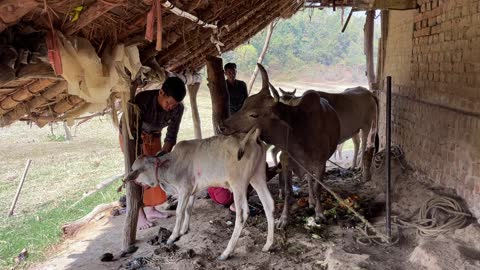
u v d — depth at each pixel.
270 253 4.02
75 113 3.98
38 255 4.80
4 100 3.27
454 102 4.56
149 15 2.49
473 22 4.14
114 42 3.19
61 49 2.53
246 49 30.73
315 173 4.68
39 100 3.46
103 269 3.97
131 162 4.20
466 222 3.95
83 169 9.92
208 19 4.41
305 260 3.88
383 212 4.96
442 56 4.90
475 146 4.01
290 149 4.43
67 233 5.48
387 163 3.99
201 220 4.92
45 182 8.90
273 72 32.16
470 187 4.10
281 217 4.64
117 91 3.62
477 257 3.42
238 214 3.90
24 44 2.36
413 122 5.66
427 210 4.28
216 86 5.29
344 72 32.78
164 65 5.42
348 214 4.87
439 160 4.79
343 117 5.87
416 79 5.74
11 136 14.45
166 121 4.52
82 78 2.81
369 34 8.52
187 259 3.89
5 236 5.73
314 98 4.58
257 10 6.24
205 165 3.97
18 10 2.04
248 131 3.98
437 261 3.38
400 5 5.67
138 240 4.51
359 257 3.69
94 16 2.49
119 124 4.35
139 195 4.32
